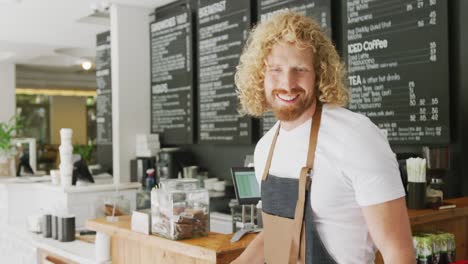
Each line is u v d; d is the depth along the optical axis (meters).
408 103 2.94
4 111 8.57
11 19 5.16
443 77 2.78
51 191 3.80
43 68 9.98
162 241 2.05
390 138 3.04
